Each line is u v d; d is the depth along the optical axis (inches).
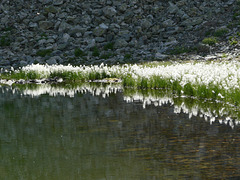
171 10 1797.5
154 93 605.9
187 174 195.3
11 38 1806.1
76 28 1800.0
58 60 1546.5
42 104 474.3
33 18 1961.1
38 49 1699.1
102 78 968.3
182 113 387.9
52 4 2018.9
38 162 220.5
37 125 332.2
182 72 644.1
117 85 788.0
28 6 2047.2
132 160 220.7
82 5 1994.3
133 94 590.2
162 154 231.8
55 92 639.8
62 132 300.8
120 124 329.4
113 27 1775.3
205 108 426.6
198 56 1221.7
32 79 977.5
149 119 352.8
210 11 1691.7
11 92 651.5
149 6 1899.6
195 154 230.2
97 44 1684.3
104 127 317.1
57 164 215.8
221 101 492.1
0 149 250.7
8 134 295.7
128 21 1829.5
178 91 589.0
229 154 228.7
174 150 240.1
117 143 261.3
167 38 1616.6
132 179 188.5
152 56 1387.8
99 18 1877.5
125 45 1640.0
